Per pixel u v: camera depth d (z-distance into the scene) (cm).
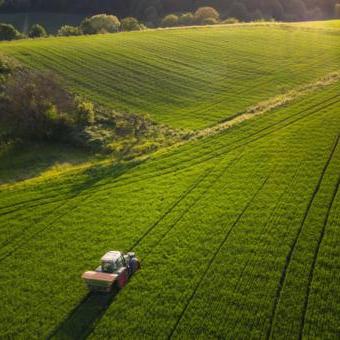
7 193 3953
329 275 2611
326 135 4431
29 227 3388
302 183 3603
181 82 6594
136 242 3084
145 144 4784
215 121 5253
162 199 3603
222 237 3038
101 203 3631
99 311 2516
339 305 2398
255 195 3509
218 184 3741
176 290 2608
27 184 4116
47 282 2781
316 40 8294
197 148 4488
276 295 2511
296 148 4228
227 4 14950
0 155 5016
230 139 4603
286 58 7394
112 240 3128
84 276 2547
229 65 7194
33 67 7069
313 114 5000
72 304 2586
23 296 2683
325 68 6794
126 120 5488
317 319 2320
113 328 2384
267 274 2666
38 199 3794
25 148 5172
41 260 2992
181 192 3678
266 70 6912
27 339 2380
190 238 3064
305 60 7244
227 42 8369
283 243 2917
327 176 3669
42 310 2566
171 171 4078
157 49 8031
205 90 6297
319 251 2811
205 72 6925
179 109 5734
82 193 3822
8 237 3278
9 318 2530
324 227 3038
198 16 13325
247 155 4209
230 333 2291
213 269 2745
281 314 2377
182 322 2383
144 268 2811
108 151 4847
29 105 5428
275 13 14562
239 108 5594
